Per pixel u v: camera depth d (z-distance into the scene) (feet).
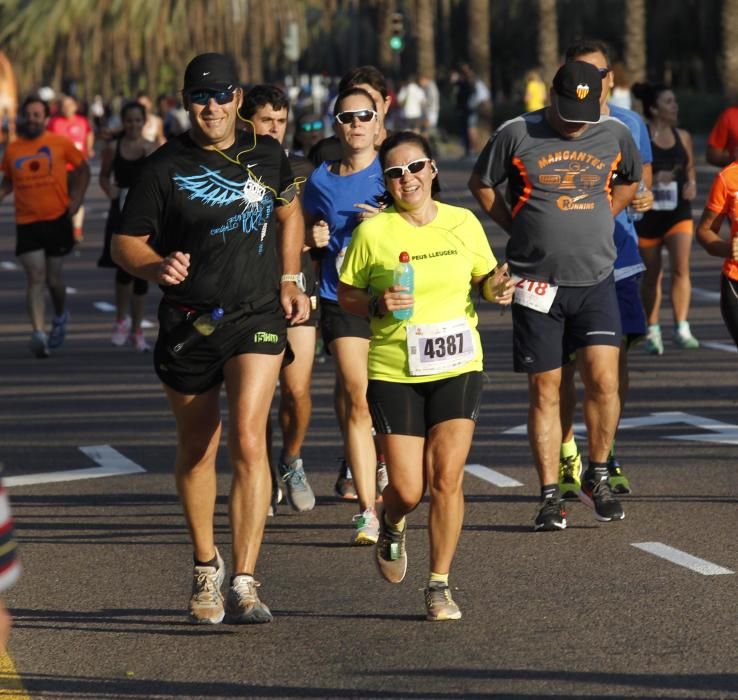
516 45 648.38
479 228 58.13
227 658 51.98
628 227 78.95
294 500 75.82
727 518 71.77
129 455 90.74
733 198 76.48
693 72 570.05
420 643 53.26
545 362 70.95
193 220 55.57
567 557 65.46
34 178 133.49
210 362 56.13
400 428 56.85
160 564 65.82
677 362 120.67
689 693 47.21
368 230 57.62
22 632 55.62
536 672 49.57
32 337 132.87
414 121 421.18
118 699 47.83
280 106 77.00
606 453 72.43
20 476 85.25
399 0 591.78
